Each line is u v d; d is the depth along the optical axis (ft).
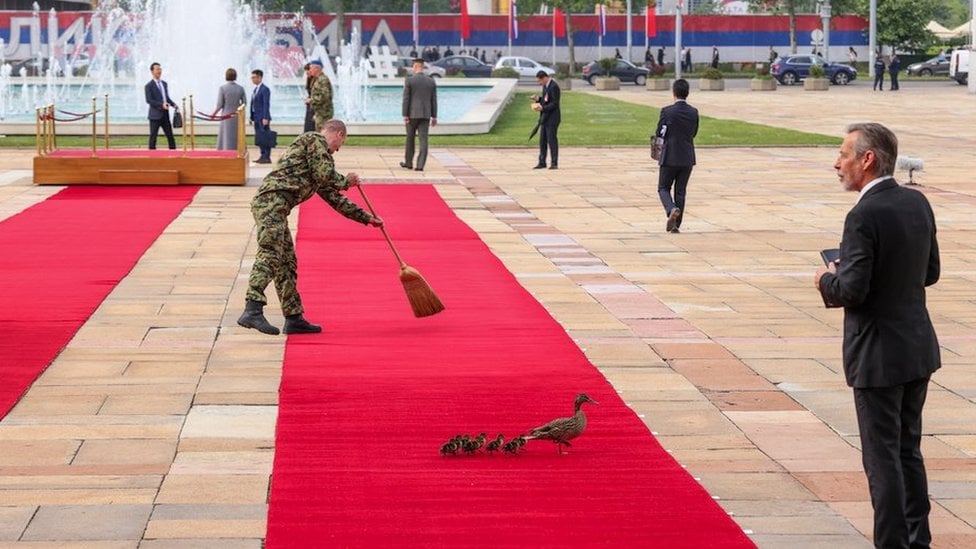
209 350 32.81
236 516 20.93
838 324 36.96
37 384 29.32
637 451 24.48
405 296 40.19
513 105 160.76
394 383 29.32
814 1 338.75
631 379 30.40
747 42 293.64
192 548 19.54
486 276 44.11
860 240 18.88
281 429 25.70
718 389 29.58
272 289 41.57
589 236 54.70
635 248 51.44
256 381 29.68
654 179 79.10
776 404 28.35
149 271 44.45
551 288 42.34
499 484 22.36
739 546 19.60
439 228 55.93
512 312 37.78
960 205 66.80
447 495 21.74
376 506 21.16
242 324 34.83
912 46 304.09
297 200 35.29
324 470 23.09
